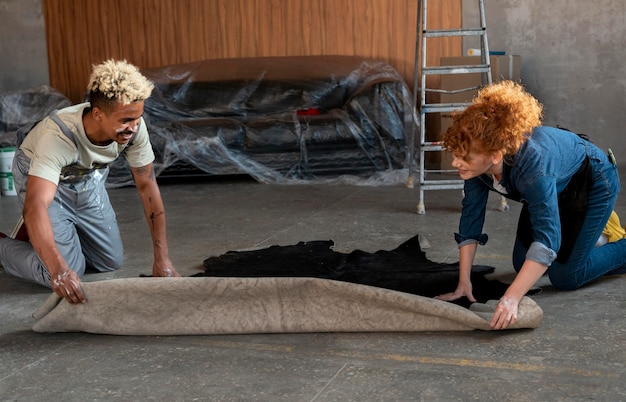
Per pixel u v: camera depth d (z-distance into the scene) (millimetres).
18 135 3023
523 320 2316
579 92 6293
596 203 2564
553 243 2283
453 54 6641
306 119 5980
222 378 2117
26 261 3020
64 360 2299
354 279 2994
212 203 5031
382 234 3943
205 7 7148
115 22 7332
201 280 2467
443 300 2602
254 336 2439
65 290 2441
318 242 3686
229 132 5922
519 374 2057
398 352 2248
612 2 6086
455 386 1999
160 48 7293
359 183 5660
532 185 2248
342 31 6898
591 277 2754
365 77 6535
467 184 2547
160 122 6188
